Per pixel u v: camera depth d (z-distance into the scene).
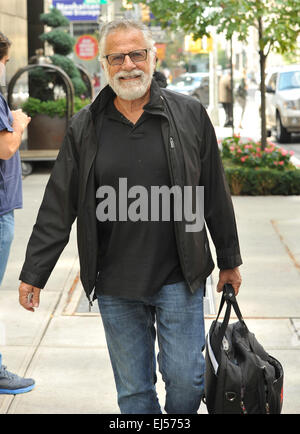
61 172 3.58
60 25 16.91
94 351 5.41
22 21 15.83
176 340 3.54
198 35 12.35
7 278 7.31
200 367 3.58
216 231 3.67
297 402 4.53
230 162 13.37
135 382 3.65
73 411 4.47
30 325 5.96
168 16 12.35
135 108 3.48
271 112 21.44
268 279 7.19
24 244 8.70
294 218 10.20
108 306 3.58
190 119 3.54
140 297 3.46
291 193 12.34
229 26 11.96
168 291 3.51
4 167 4.45
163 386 4.81
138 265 3.47
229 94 26.05
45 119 15.09
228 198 3.64
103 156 3.46
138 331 3.62
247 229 9.47
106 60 3.42
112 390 4.77
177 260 3.52
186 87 33.28
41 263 3.59
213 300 6.58
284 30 12.09
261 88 13.23
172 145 3.44
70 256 8.23
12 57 14.99
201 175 3.62
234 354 3.37
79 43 20.14
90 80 17.84
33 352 5.39
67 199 3.59
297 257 8.02
